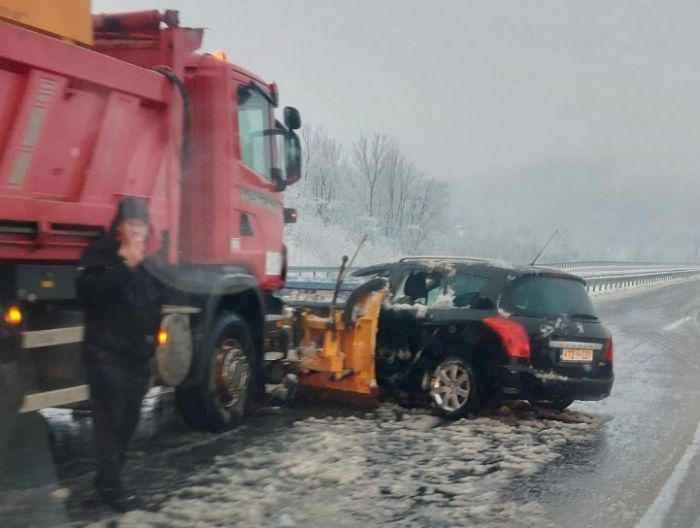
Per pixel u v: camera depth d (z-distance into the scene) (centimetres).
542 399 799
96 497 503
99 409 486
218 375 692
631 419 855
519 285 815
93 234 578
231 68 728
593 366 817
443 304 834
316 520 480
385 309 858
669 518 521
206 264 701
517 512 516
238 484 541
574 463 653
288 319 812
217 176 712
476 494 550
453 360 803
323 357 812
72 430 679
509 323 787
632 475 625
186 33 681
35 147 527
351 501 520
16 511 473
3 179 506
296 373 819
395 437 705
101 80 575
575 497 559
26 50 507
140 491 520
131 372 494
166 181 657
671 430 805
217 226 708
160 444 649
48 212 534
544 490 571
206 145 713
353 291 819
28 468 558
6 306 513
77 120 560
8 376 508
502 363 782
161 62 669
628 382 1125
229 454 620
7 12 496
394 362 848
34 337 521
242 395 725
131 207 490
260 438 678
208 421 683
